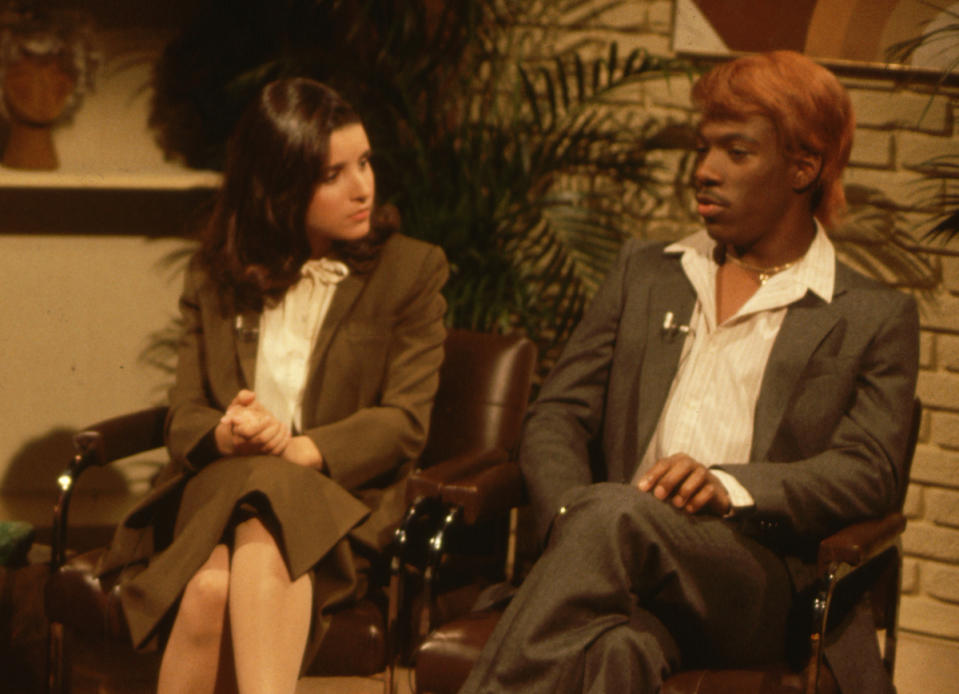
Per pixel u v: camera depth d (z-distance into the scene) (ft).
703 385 25.79
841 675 22.74
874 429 24.62
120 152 41.86
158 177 39.27
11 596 30.48
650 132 36.83
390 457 26.61
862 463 24.26
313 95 26.78
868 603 25.34
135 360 42.68
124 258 42.11
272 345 27.45
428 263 28.30
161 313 42.70
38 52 37.81
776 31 34.42
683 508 22.65
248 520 23.82
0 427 41.86
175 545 24.03
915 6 32.94
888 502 24.63
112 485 42.65
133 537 25.84
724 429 25.49
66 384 42.32
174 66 41.63
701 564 22.30
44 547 40.11
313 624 23.68
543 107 37.99
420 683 22.85
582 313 37.35
